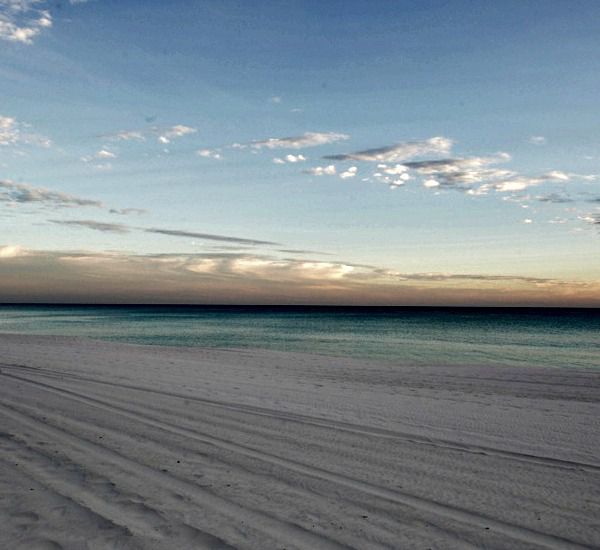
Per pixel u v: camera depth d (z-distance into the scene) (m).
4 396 9.28
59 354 17.58
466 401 10.02
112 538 3.50
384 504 4.34
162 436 6.57
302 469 5.31
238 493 4.51
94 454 5.63
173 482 4.76
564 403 9.88
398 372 15.65
